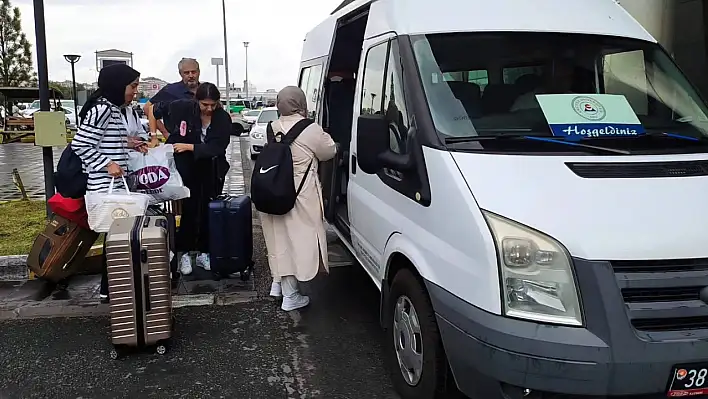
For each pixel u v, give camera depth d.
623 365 2.56
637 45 4.05
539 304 2.68
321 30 6.89
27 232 7.61
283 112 5.01
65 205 5.20
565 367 2.59
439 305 3.09
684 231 2.72
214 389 3.90
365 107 4.58
